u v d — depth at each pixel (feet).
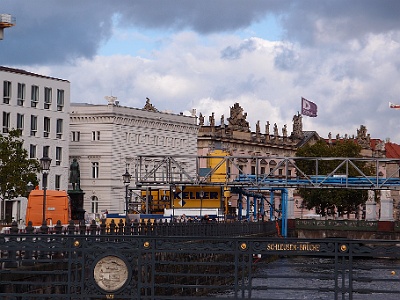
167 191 418.10
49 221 286.46
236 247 87.20
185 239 87.81
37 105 498.69
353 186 396.98
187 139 615.98
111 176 540.52
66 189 520.42
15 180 381.19
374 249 86.07
